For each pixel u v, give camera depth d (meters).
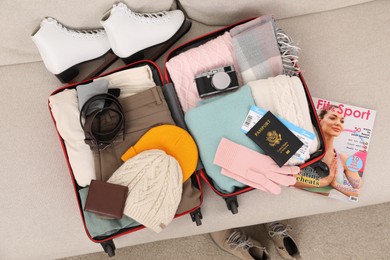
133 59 1.06
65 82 1.08
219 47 1.00
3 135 1.06
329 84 1.07
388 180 1.03
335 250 1.40
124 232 0.95
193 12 1.09
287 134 0.91
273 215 1.06
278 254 1.39
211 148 0.93
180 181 0.89
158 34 1.02
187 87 1.00
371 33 1.09
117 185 0.87
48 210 1.03
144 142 0.93
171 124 0.96
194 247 1.40
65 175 1.05
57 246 1.03
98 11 0.99
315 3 1.07
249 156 0.91
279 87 0.92
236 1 1.03
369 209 1.42
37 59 1.09
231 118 0.93
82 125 0.90
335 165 1.04
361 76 1.07
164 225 0.90
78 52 1.01
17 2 0.91
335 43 1.09
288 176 0.92
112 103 0.94
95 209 0.86
